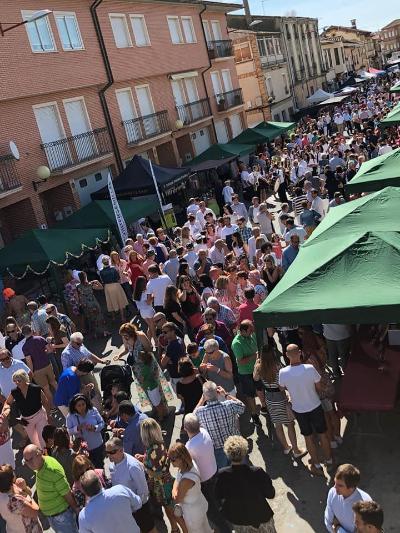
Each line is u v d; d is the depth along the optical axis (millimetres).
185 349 7625
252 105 42625
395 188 8195
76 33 20125
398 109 15398
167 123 25656
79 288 11805
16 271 12688
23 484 5473
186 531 5230
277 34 47062
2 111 16844
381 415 6949
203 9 29547
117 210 14883
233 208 15586
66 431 5781
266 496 4535
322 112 41906
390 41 132375
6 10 16922
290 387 5930
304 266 6637
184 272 10344
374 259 6102
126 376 7449
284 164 23469
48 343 8711
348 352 7566
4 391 8078
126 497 4551
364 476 5973
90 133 20391
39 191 17750
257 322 6059
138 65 23609
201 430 5273
